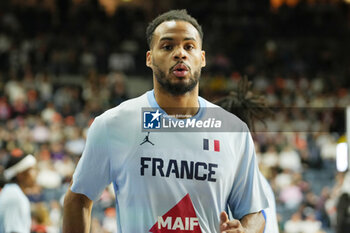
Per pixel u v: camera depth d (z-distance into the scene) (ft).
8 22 155.84
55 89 137.39
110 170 16.80
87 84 135.85
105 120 16.81
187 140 16.55
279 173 107.76
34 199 71.77
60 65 147.64
